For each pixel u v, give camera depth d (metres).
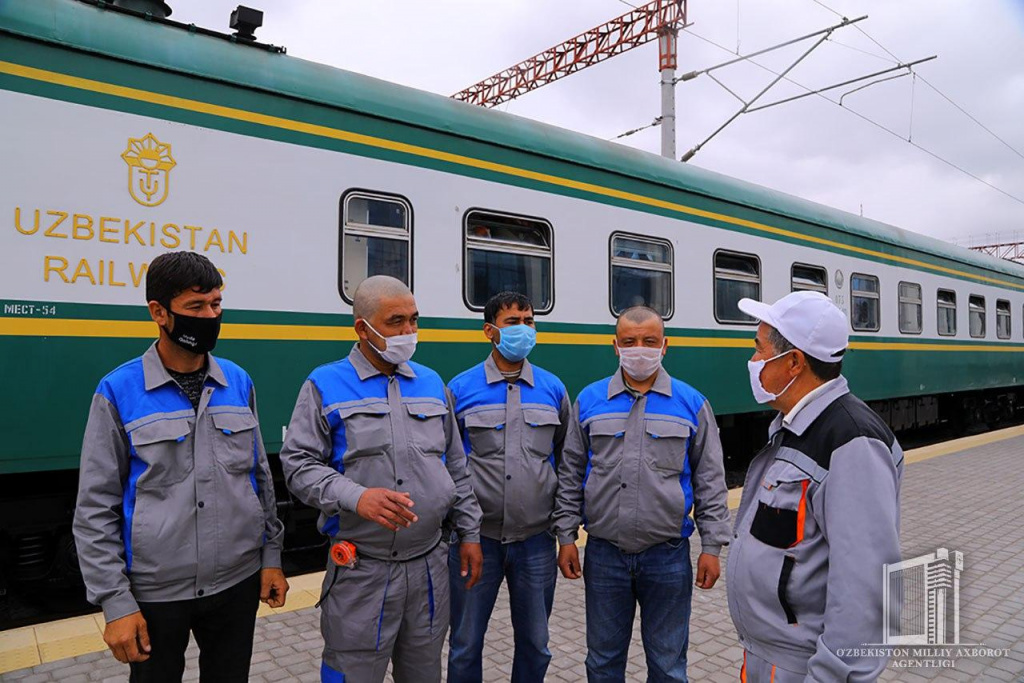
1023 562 5.05
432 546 2.35
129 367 2.08
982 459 9.23
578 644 3.70
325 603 2.26
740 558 1.91
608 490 2.65
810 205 8.73
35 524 3.95
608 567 2.70
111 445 1.99
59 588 4.42
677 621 2.68
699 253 7.03
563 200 5.80
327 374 2.31
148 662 2.04
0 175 3.38
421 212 4.90
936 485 7.60
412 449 2.28
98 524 1.94
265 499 2.36
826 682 1.61
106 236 3.66
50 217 3.50
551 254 5.69
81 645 3.43
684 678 2.69
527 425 2.84
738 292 7.52
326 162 4.47
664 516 2.60
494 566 2.80
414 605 2.30
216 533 2.09
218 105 4.07
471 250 5.17
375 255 4.68
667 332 6.65
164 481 2.02
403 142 4.84
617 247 6.22
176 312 2.04
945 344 11.45
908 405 11.81
